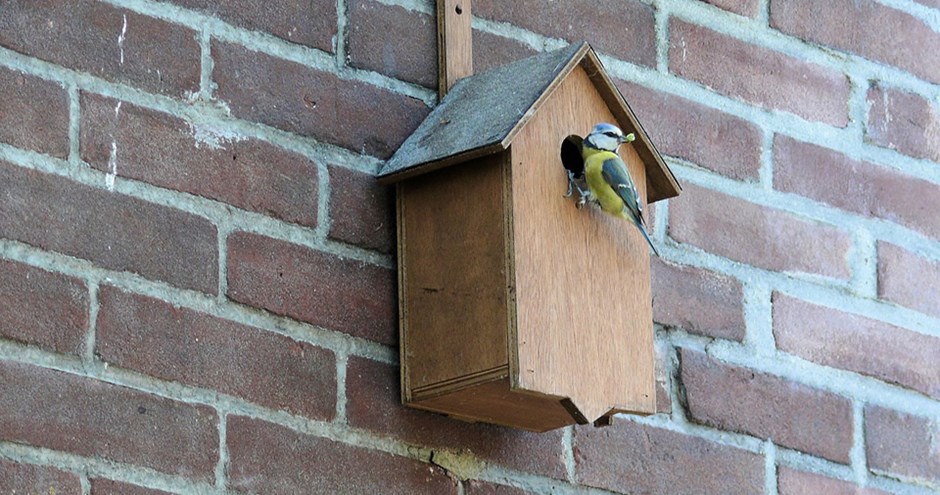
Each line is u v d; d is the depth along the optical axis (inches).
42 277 203.0
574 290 230.2
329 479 219.1
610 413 237.1
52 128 208.5
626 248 239.5
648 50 270.1
